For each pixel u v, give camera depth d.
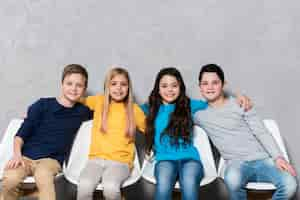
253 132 1.99
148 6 2.24
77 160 2.00
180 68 2.26
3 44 2.25
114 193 1.72
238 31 2.25
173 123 1.99
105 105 2.04
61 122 2.01
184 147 1.97
